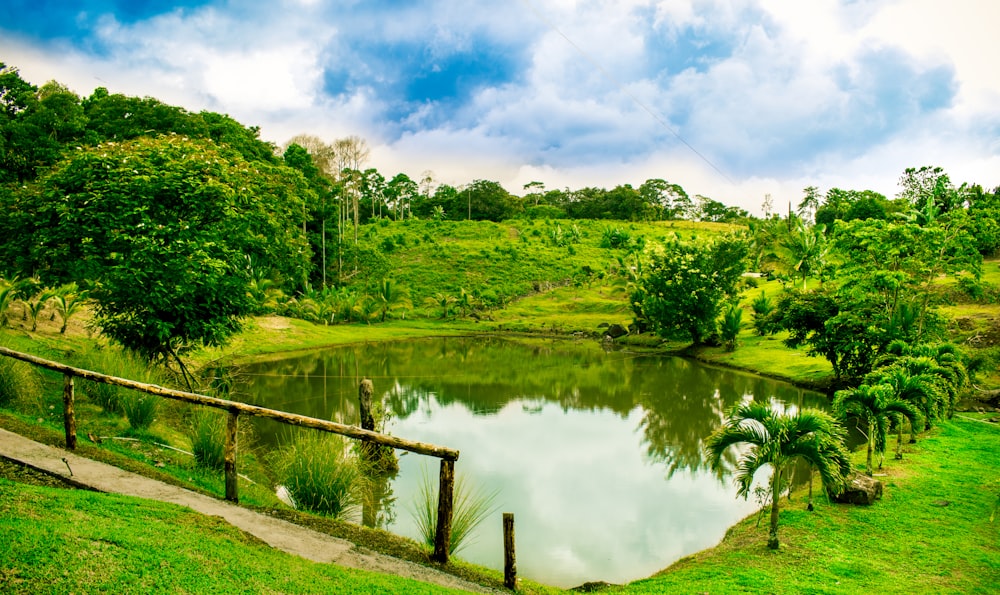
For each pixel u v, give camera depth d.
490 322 56.22
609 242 84.19
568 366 31.69
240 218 14.38
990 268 35.25
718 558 8.46
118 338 14.39
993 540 8.57
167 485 7.02
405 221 100.00
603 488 12.68
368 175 111.19
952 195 45.62
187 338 14.48
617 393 23.80
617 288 62.91
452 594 5.13
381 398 21.80
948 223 23.14
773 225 64.62
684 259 37.00
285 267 19.19
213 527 5.62
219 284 14.07
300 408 19.20
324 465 9.27
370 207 110.44
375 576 5.14
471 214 115.25
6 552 4.00
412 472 13.24
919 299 22.94
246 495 8.07
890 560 7.96
